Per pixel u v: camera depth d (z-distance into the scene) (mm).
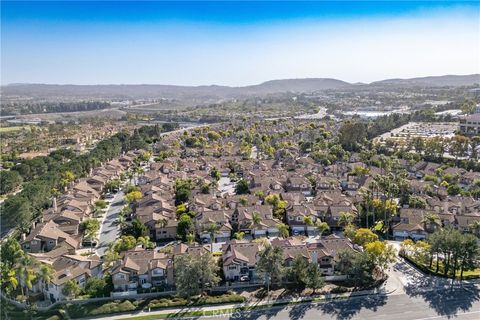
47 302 98062
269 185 181250
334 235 124438
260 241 118562
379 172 197375
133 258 105438
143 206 156000
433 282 104250
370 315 90750
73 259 108125
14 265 99750
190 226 134375
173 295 98312
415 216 137375
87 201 164500
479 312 91500
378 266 109688
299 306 94438
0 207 157875
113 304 94250
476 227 130375
